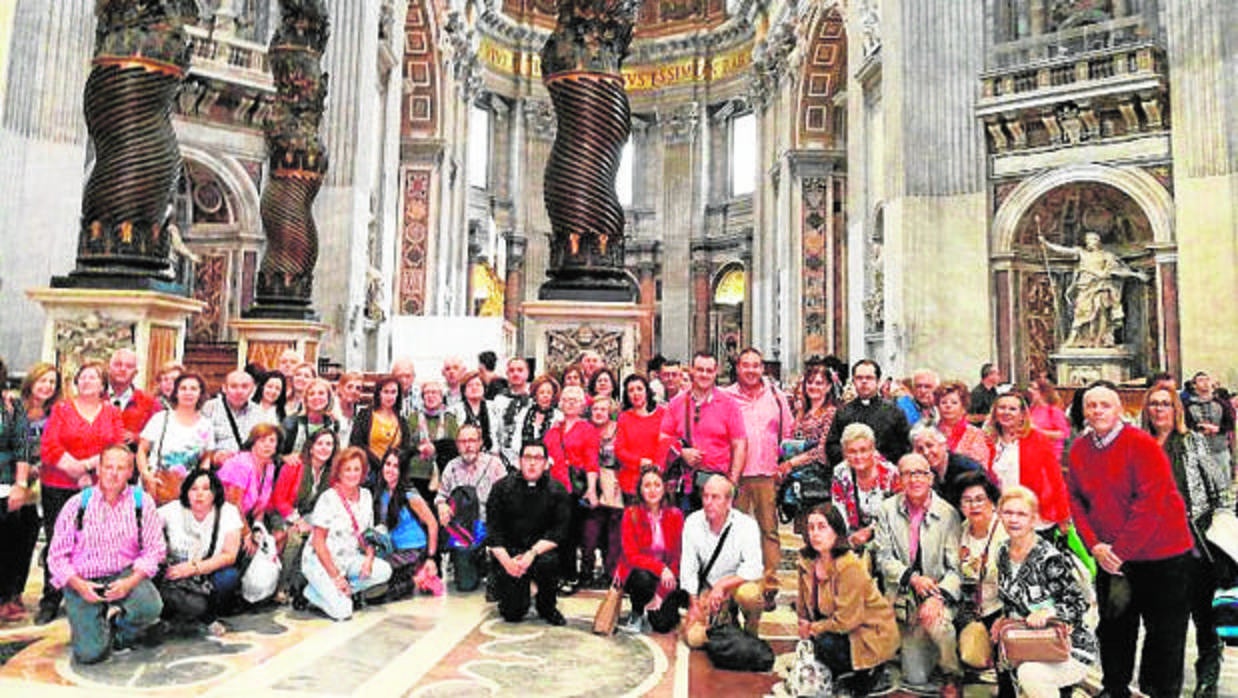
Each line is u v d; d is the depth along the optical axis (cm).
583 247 565
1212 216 1059
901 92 1302
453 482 521
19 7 882
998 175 1258
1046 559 312
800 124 2120
